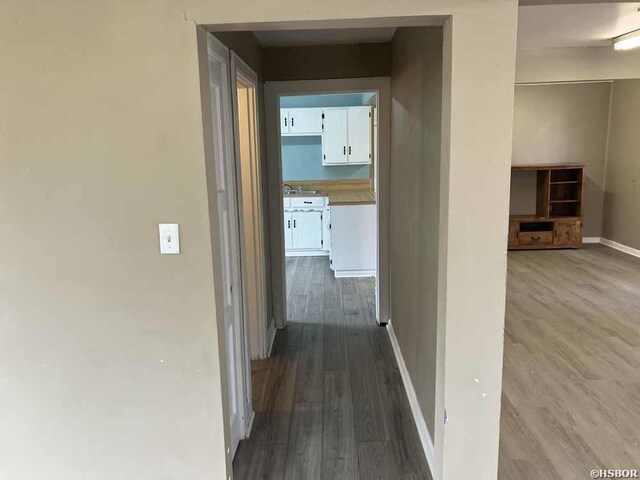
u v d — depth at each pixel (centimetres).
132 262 174
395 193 351
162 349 179
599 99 683
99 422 185
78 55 161
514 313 429
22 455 189
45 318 178
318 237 669
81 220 172
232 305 240
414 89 255
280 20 157
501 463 227
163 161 166
